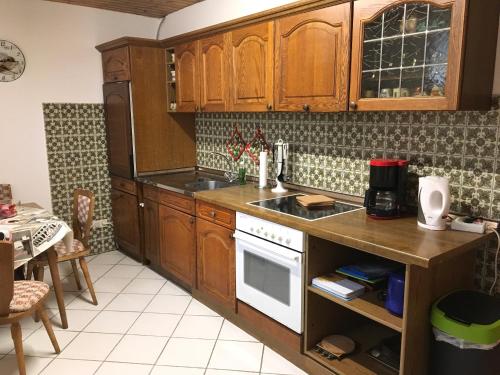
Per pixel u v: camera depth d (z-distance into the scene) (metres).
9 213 2.68
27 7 3.48
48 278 3.56
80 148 3.94
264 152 3.00
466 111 2.04
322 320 2.25
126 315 2.90
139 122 3.63
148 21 4.18
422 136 2.23
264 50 2.62
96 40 3.88
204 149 3.95
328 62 2.24
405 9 1.90
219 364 2.33
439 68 1.83
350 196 2.64
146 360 2.38
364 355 2.17
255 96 2.75
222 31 2.94
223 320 2.82
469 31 1.73
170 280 3.50
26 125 3.61
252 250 2.42
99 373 2.26
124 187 3.86
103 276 3.59
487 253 2.06
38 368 2.31
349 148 2.61
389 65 2.01
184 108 3.50
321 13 2.23
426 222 1.97
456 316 1.77
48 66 3.65
